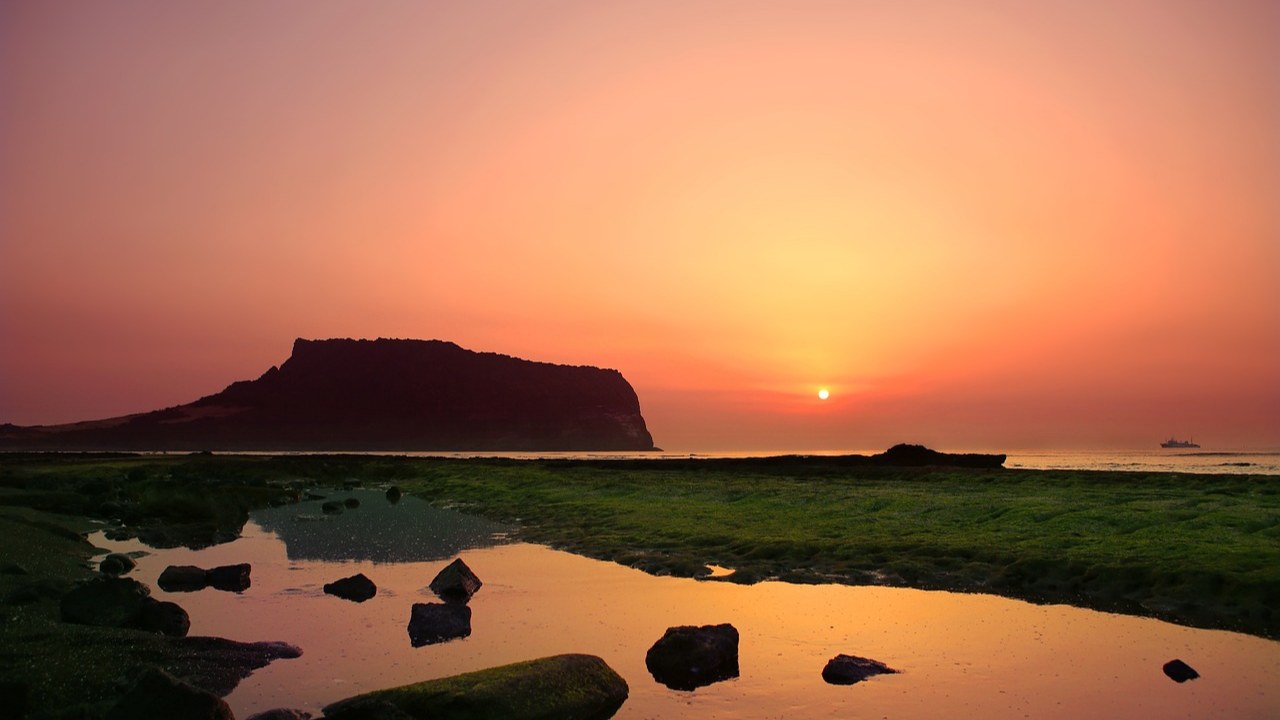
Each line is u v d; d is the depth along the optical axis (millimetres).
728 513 39344
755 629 18766
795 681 14836
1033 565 24109
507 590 23641
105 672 13914
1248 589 20094
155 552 31516
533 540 35125
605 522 38375
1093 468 102938
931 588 23359
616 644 17578
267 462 106812
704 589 23609
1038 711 13164
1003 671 15391
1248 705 13391
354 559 30016
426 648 17125
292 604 21609
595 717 13016
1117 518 31438
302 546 33688
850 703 13586
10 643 15078
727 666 15773
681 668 15180
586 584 24531
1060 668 15562
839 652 16844
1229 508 33500
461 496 60125
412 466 99438
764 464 84000
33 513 36500
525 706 12609
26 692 12250
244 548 33094
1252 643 17219
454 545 33875
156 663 14797
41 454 157000
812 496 44312
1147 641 17469
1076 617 19734
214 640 16531
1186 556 23484
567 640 17875
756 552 28500
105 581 18219
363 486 78625
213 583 24641
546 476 72438
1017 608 20781
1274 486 45281
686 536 32469
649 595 22812
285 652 16469
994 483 52625
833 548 28453
